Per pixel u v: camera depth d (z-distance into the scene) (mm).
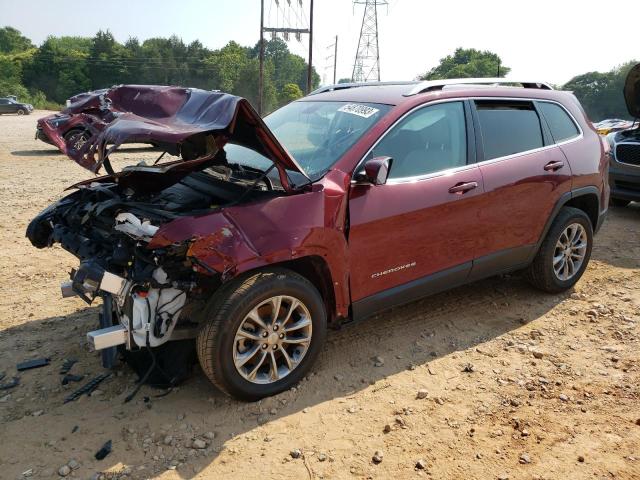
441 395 3557
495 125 4500
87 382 3652
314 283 3754
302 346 3564
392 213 3748
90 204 3867
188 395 3525
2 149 17406
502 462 2939
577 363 3961
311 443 3080
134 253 3166
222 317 3141
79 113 3783
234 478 2807
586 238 5238
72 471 2840
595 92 95062
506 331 4469
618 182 8641
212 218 3145
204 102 3480
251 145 3529
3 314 4645
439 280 4180
